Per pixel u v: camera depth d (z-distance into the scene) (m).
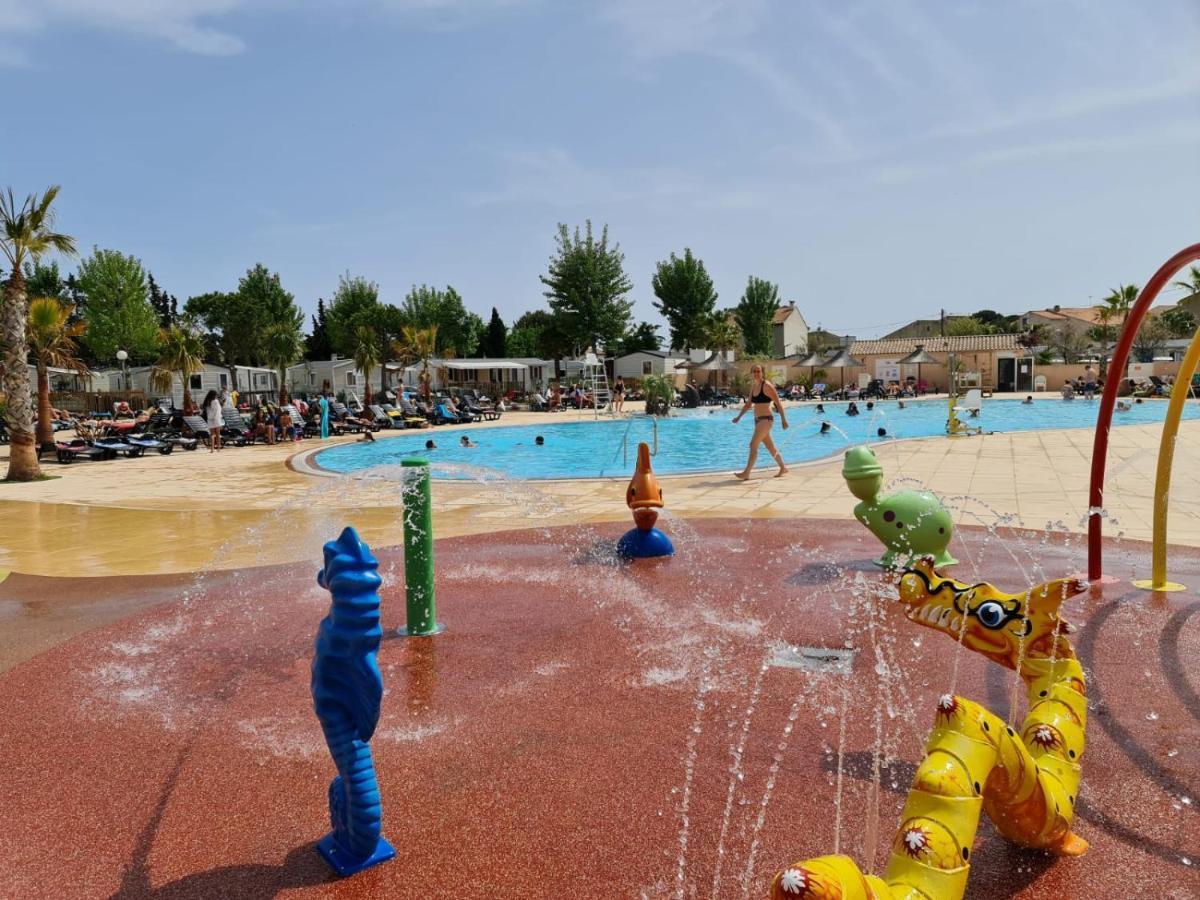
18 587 7.41
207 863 3.02
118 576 7.72
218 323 76.50
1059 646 3.19
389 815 3.29
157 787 3.61
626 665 4.90
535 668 4.90
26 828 3.29
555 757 3.75
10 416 16.59
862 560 7.34
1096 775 3.43
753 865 2.88
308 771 3.72
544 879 2.85
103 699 4.65
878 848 2.95
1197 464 14.31
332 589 2.83
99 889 2.87
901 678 4.55
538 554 8.00
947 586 3.47
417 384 66.19
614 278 56.59
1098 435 6.09
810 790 3.38
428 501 5.62
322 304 86.75
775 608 5.94
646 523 7.75
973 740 2.35
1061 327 82.44
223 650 5.46
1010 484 12.21
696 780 3.50
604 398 55.22
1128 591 5.99
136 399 44.50
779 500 11.11
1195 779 3.38
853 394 50.91
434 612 5.72
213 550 8.86
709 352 72.81
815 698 4.31
